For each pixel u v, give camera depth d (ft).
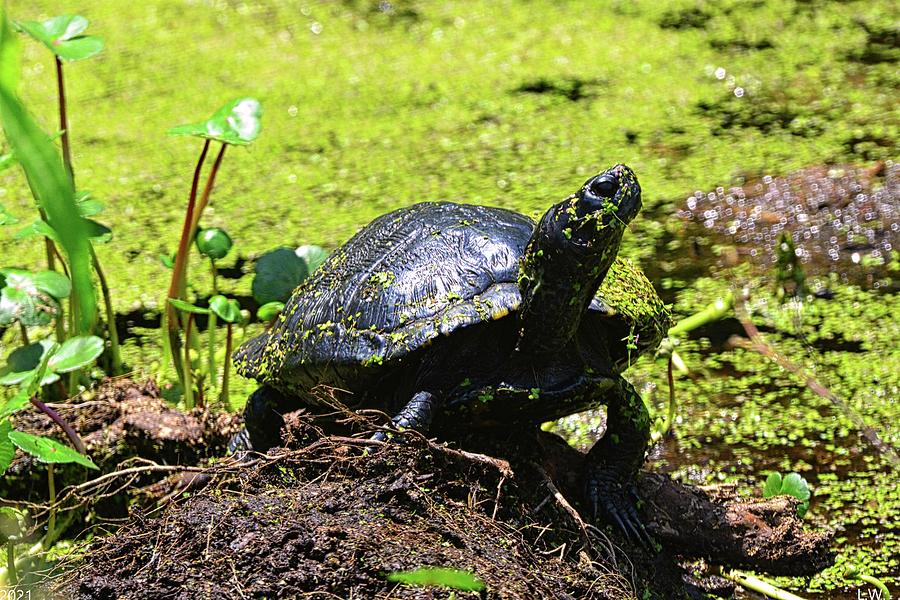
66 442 17.90
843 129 31.91
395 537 12.37
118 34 41.68
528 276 13.41
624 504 14.76
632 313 14.67
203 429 18.29
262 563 12.02
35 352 16.93
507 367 13.98
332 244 26.89
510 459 14.67
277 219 28.55
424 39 40.86
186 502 13.66
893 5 41.68
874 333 22.65
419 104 35.42
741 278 25.13
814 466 18.45
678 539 15.15
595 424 20.15
